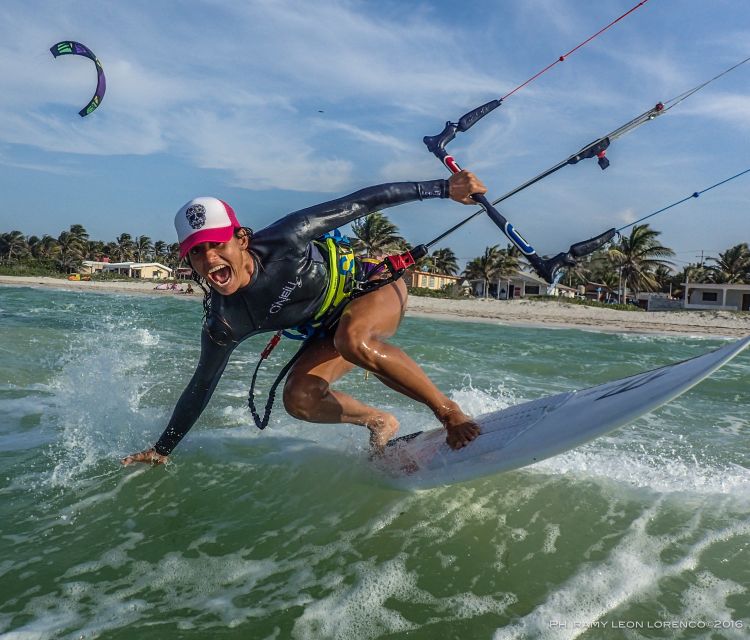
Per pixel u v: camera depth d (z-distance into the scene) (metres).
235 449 3.42
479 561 2.25
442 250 65.19
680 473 3.28
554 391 6.07
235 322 2.79
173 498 2.74
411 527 2.51
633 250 45.78
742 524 2.63
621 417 2.48
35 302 17.81
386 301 2.96
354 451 3.36
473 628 1.85
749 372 8.08
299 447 3.46
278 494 2.81
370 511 2.65
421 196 3.01
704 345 14.20
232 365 6.57
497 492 2.89
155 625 1.83
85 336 8.17
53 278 56.72
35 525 2.44
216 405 4.52
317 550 2.30
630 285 47.91
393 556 2.27
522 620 1.89
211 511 2.62
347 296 3.00
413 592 2.04
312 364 3.14
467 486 2.95
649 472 3.27
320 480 2.98
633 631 1.85
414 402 4.98
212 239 2.51
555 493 2.90
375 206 2.92
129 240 97.88
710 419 4.88
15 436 3.51
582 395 2.90
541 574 2.17
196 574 2.12
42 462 3.12
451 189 3.03
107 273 74.38
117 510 2.60
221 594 2.00
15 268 63.78
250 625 1.84
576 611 1.95
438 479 2.79
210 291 2.81
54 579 2.06
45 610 1.89
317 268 2.85
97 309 15.64
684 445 3.93
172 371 5.83
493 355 9.10
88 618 1.86
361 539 2.40
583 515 2.67
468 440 2.85
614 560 2.28
